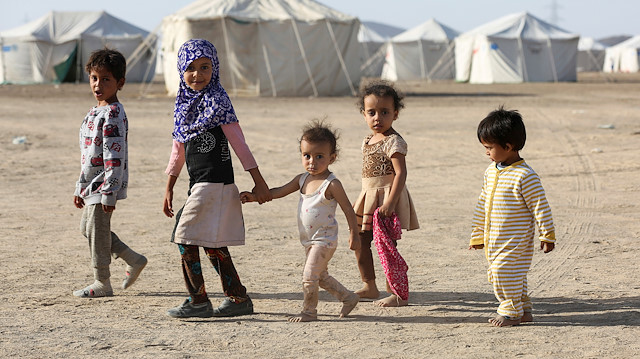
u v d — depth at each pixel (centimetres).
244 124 2070
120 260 693
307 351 435
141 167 1305
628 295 553
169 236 782
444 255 700
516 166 476
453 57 5716
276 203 988
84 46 4828
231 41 3219
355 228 496
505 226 476
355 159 1411
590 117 2258
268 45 3238
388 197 523
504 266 479
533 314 512
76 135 1802
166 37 3472
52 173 1237
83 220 566
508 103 2912
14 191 1065
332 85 3397
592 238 761
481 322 496
